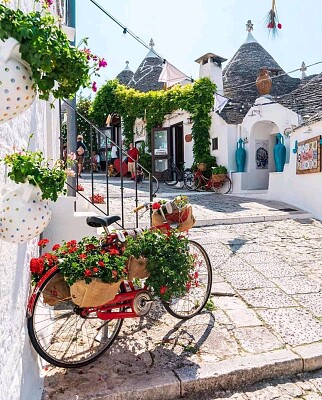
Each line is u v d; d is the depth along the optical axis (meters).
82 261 2.92
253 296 4.63
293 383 3.11
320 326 3.86
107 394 2.77
